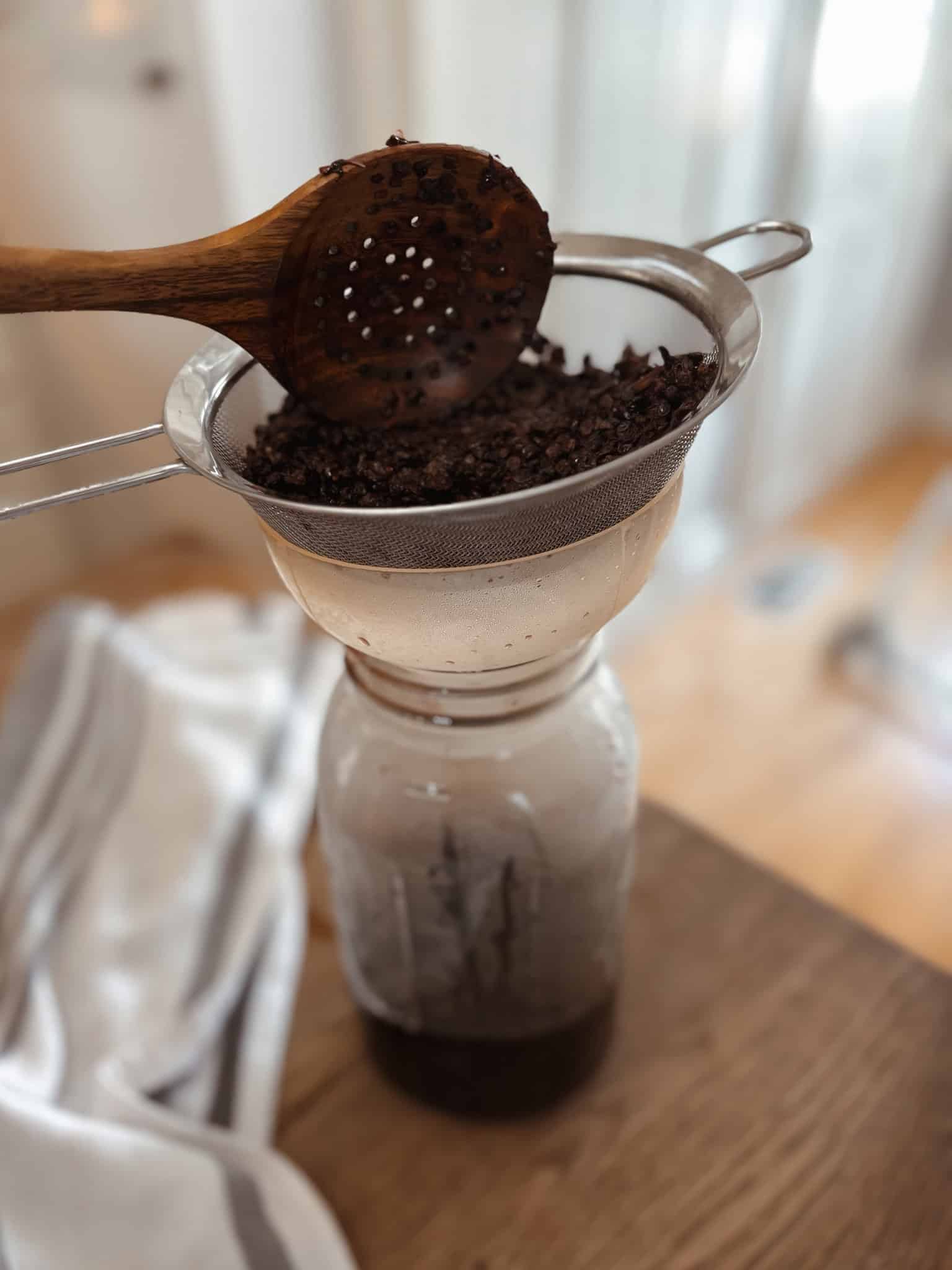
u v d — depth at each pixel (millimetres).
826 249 1006
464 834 338
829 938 458
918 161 1081
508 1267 359
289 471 288
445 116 647
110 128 685
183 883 479
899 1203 369
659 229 822
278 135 656
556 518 245
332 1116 406
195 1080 414
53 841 505
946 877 810
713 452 1050
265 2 607
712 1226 366
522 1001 372
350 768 347
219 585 899
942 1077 406
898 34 923
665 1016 431
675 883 481
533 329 316
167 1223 367
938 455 1356
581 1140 394
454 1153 393
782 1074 410
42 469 890
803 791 889
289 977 448
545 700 324
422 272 286
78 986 448
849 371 1188
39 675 577
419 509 223
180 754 528
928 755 922
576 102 714
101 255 241
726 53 779
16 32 691
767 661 1033
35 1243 362
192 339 747
